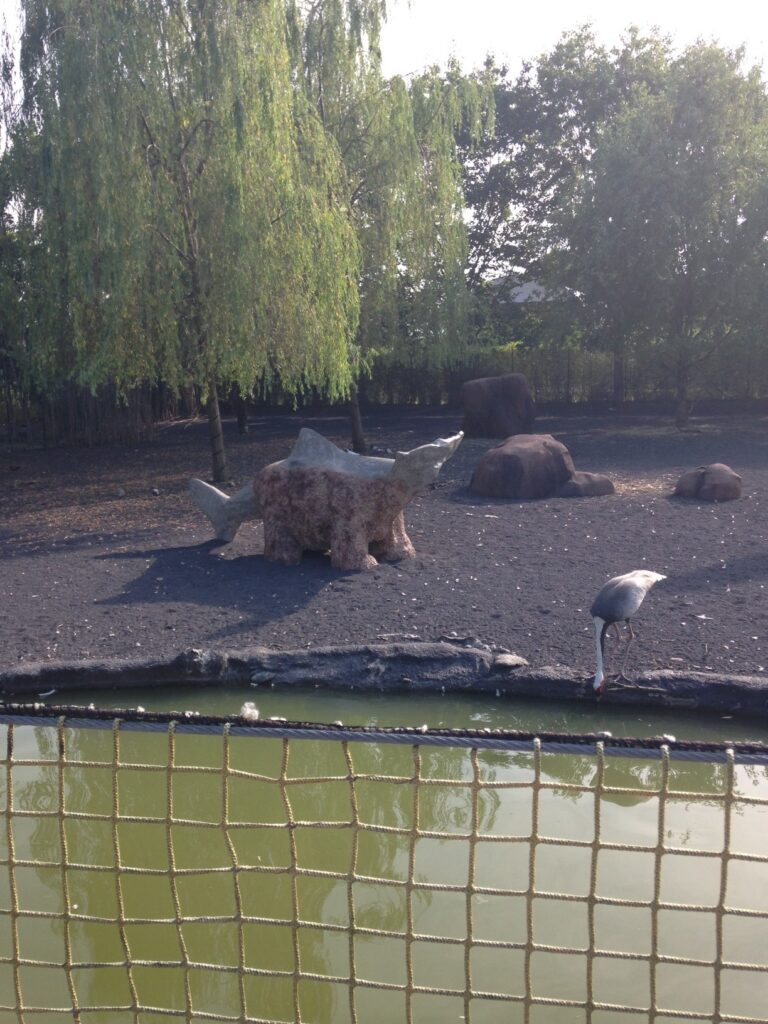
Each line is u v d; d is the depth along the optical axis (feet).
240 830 16.76
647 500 43.52
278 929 13.61
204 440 76.74
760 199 65.77
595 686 21.52
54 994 12.28
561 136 102.12
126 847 16.28
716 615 26.20
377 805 17.60
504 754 19.99
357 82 54.39
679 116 68.54
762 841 15.37
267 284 43.68
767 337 67.26
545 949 8.23
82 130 41.37
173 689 23.54
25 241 47.80
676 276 69.97
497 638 25.14
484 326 102.53
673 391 96.73
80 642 25.72
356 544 31.96
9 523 43.19
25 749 20.80
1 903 14.42
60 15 43.70
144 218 42.24
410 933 8.46
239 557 34.17
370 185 55.36
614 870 14.58
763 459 56.70
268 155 42.37
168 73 43.52
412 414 96.07
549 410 96.37
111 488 52.70
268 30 42.73
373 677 23.39
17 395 74.13
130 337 46.03
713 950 12.57
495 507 42.75
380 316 62.18
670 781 18.37
